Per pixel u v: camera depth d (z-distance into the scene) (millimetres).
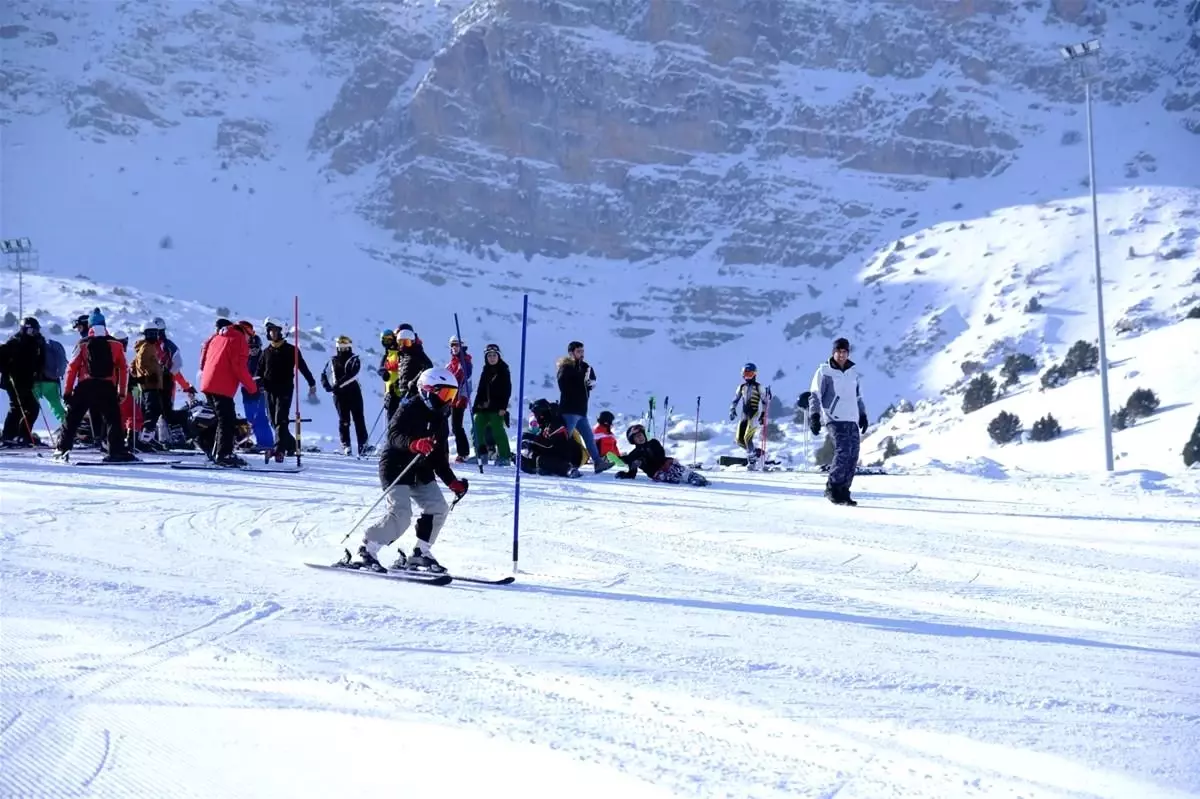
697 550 11758
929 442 49500
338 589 8680
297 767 4625
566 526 13352
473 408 21594
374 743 4945
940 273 126812
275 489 15695
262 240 152500
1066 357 55125
